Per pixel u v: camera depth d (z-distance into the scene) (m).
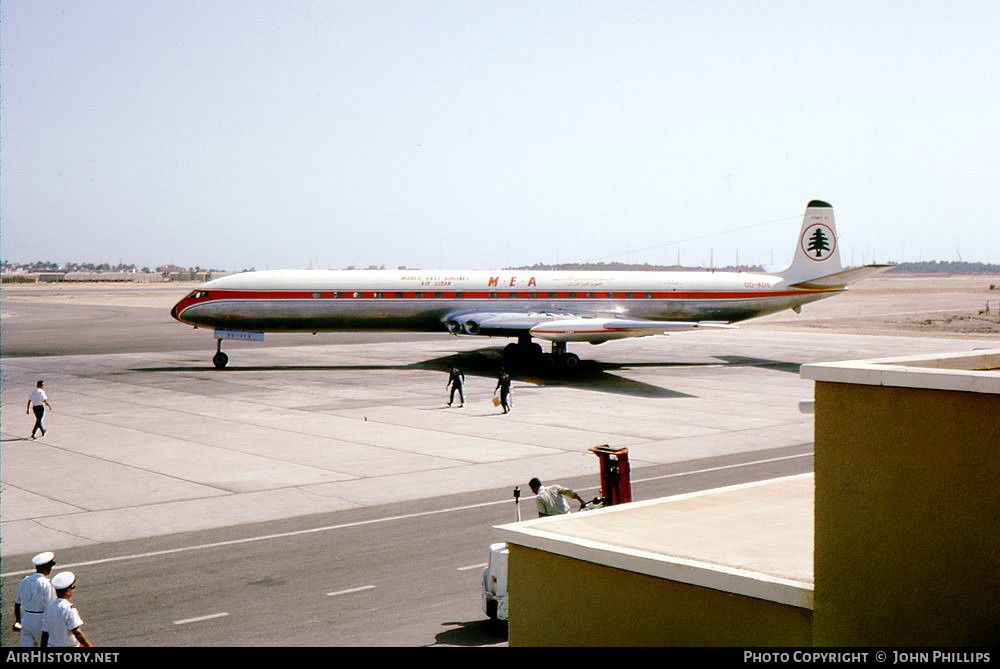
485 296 47.44
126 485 22.94
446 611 14.14
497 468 25.22
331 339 70.12
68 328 80.12
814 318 99.81
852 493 6.52
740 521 9.49
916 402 6.15
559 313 48.47
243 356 55.91
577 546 8.25
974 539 5.87
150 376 45.44
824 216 52.00
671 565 7.57
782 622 7.00
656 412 35.34
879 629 6.37
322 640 12.80
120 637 12.89
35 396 28.98
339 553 17.33
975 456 5.85
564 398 38.84
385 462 25.92
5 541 18.05
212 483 23.23
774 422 33.25
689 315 50.66
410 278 46.88
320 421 32.62
